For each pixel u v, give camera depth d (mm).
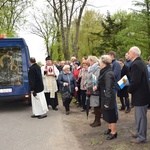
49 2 21438
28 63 10250
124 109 9562
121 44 39812
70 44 36125
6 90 10023
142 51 27984
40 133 6988
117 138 6203
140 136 5715
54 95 10312
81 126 7637
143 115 5605
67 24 21062
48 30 39000
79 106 10906
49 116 9188
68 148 5719
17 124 8102
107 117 6125
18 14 28547
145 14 27688
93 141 6094
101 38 44125
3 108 11180
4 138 6613
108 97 5930
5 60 10094
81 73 10453
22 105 11773
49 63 10422
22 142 6230
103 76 6031
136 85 5441
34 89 8906
